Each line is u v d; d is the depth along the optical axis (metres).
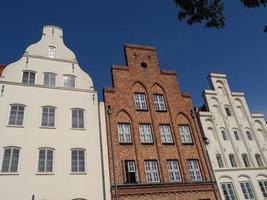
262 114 31.50
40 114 22.38
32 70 24.72
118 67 28.22
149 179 22.73
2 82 22.67
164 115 27.06
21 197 18.23
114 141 23.36
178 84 29.91
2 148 19.64
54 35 28.33
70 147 21.62
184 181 23.25
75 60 27.19
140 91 27.94
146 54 30.86
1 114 21.06
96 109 24.66
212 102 30.45
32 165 19.72
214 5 9.96
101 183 20.81
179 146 25.34
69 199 19.34
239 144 28.06
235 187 24.62
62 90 24.47
